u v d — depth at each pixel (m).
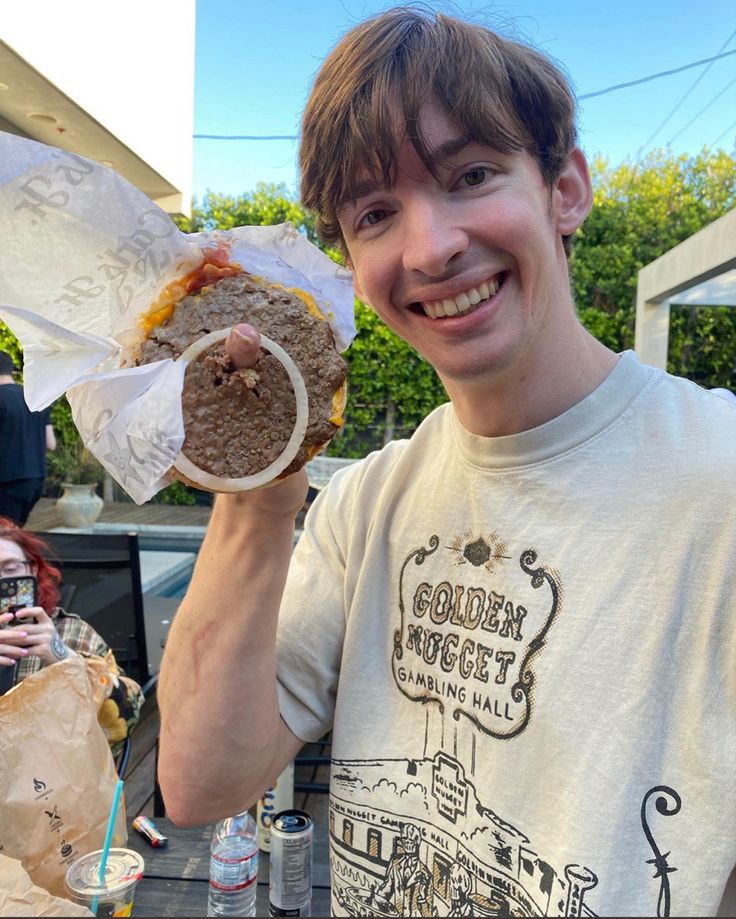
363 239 0.83
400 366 8.30
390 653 0.96
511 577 0.83
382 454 1.09
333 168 0.80
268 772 0.98
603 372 0.87
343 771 0.95
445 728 0.87
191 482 0.67
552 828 0.74
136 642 2.38
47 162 0.63
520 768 0.78
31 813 1.05
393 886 0.89
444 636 0.89
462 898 0.82
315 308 0.72
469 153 0.74
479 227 0.74
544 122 0.78
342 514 1.07
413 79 0.73
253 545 0.90
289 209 8.37
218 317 0.68
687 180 8.13
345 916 0.94
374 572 0.98
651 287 4.72
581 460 0.82
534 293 0.79
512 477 0.85
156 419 0.62
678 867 0.67
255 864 1.19
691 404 0.81
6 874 0.71
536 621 0.80
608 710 0.73
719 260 3.56
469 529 0.89
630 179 8.33
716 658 0.69
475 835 0.81
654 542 0.75
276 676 1.01
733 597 0.69
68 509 6.48
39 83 2.65
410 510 0.97
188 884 1.26
